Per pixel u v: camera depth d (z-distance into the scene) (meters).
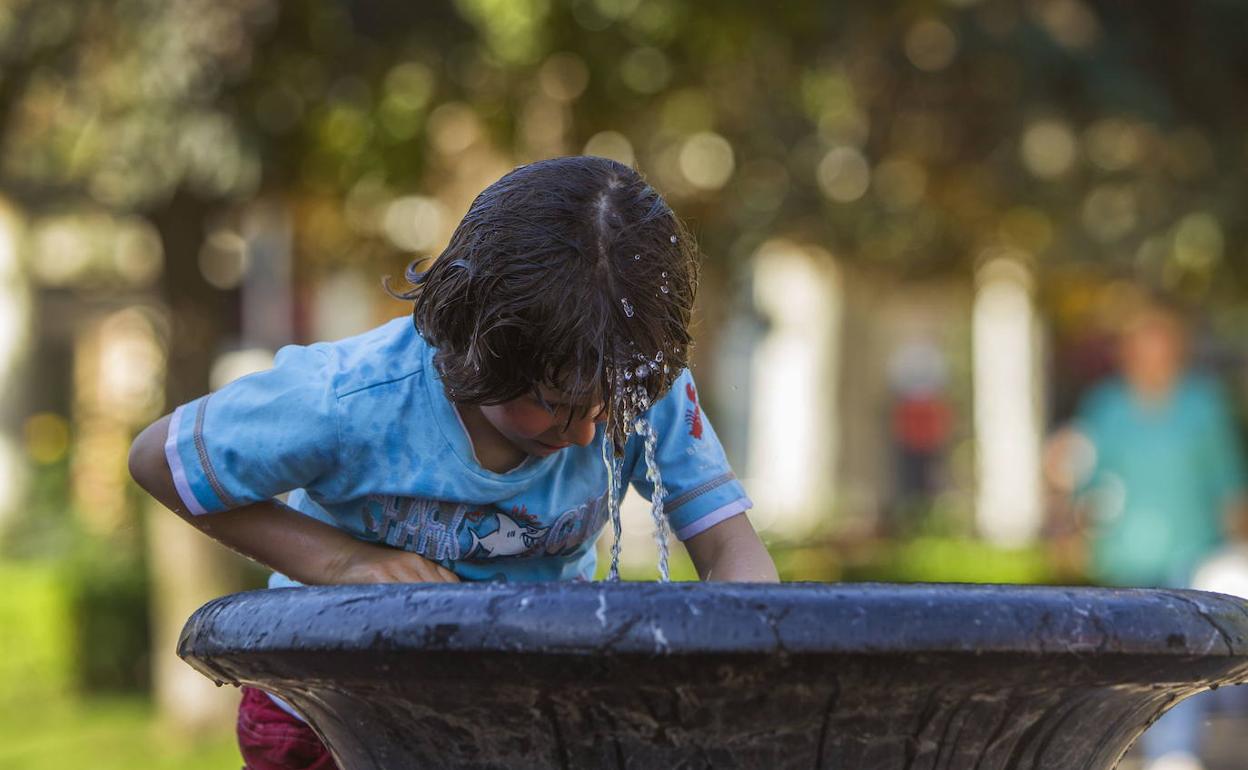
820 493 32.44
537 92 18.23
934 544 29.80
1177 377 16.47
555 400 4.98
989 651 3.85
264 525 5.58
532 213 4.97
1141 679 4.17
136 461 5.49
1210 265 23.80
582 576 6.23
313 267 23.73
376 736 4.41
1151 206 21.73
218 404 5.50
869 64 19.55
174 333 19.52
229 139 16.73
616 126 18.70
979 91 19.67
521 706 4.04
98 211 23.33
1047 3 18.16
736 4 17.38
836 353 32.44
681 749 4.03
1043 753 4.34
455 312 5.06
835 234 22.98
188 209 19.06
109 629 25.61
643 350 4.93
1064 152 21.02
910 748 4.09
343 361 5.60
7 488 36.44
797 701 3.92
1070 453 30.34
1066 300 36.41
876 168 21.44
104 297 37.81
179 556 19.75
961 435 49.97
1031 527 37.66
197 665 4.74
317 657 4.12
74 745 19.69
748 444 39.44
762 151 20.59
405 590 4.04
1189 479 16.30
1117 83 17.77
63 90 16.84
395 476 5.52
